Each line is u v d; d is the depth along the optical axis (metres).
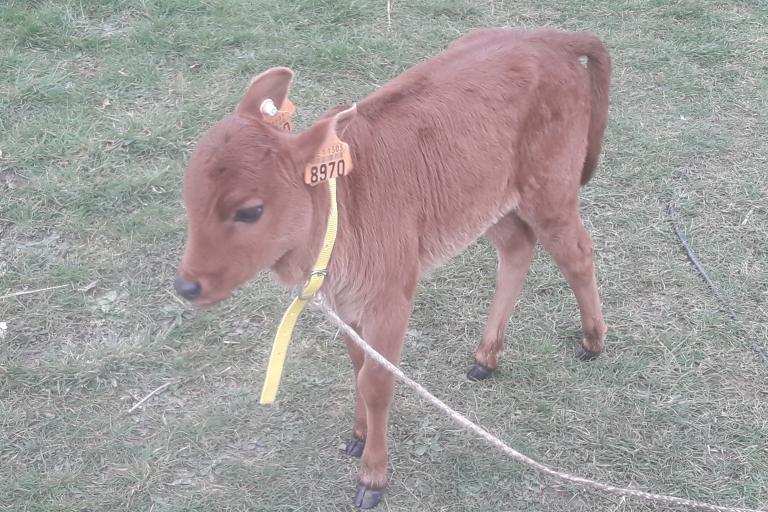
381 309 2.40
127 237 3.07
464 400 2.76
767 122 3.51
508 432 2.69
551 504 2.57
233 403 2.72
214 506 2.54
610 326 2.92
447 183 2.45
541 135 2.55
